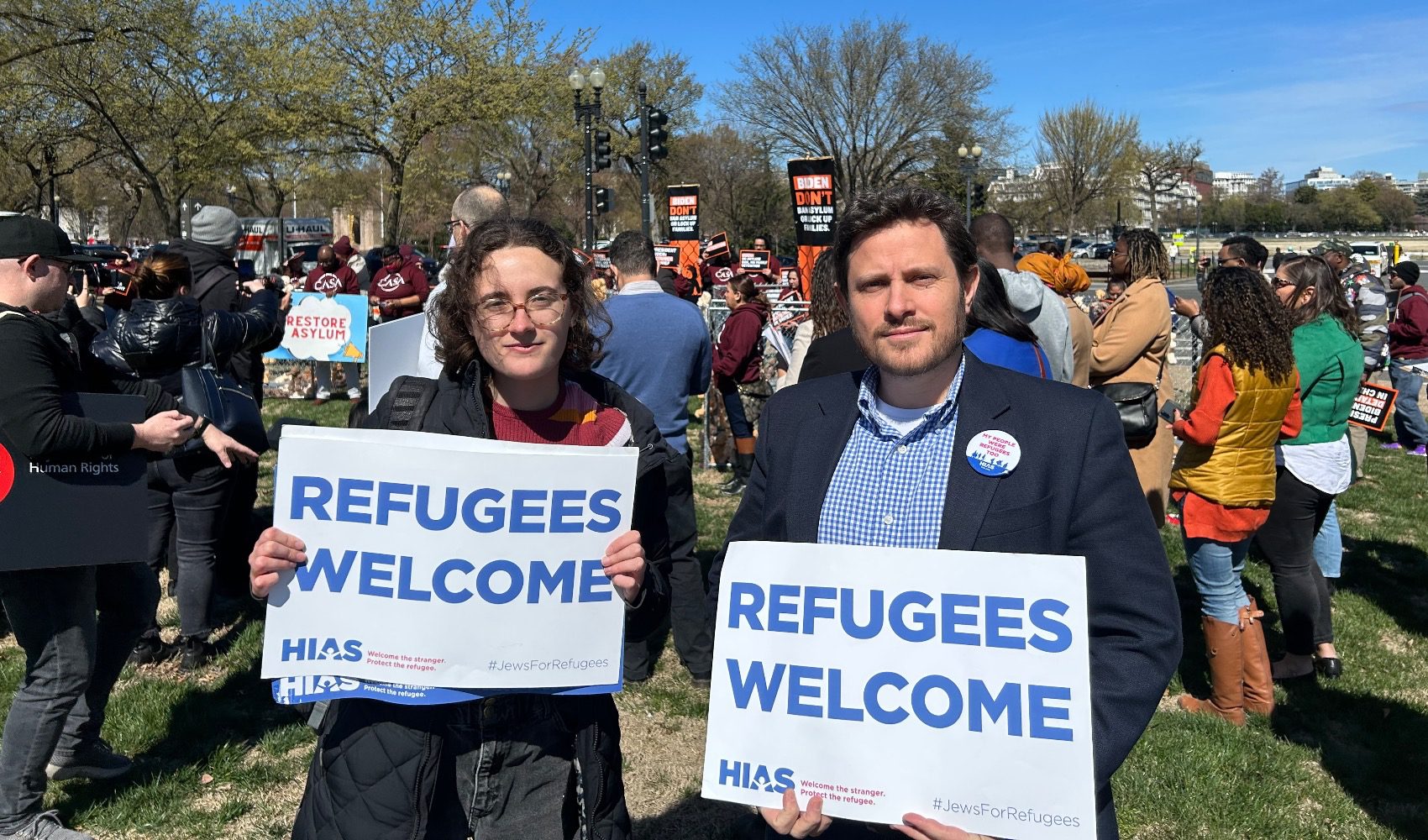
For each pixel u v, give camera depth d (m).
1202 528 3.95
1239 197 95.00
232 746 3.79
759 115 44.53
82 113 26.12
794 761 1.64
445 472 1.78
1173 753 3.79
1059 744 1.53
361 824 1.81
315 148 29.67
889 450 1.77
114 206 47.06
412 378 2.03
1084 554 1.65
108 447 2.81
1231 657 4.05
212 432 3.31
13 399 2.67
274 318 4.49
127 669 4.43
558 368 2.02
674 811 3.50
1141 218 70.25
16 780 2.94
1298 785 3.64
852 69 42.50
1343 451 4.32
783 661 1.66
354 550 1.79
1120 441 1.69
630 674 4.43
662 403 4.25
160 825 3.30
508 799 1.89
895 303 1.63
